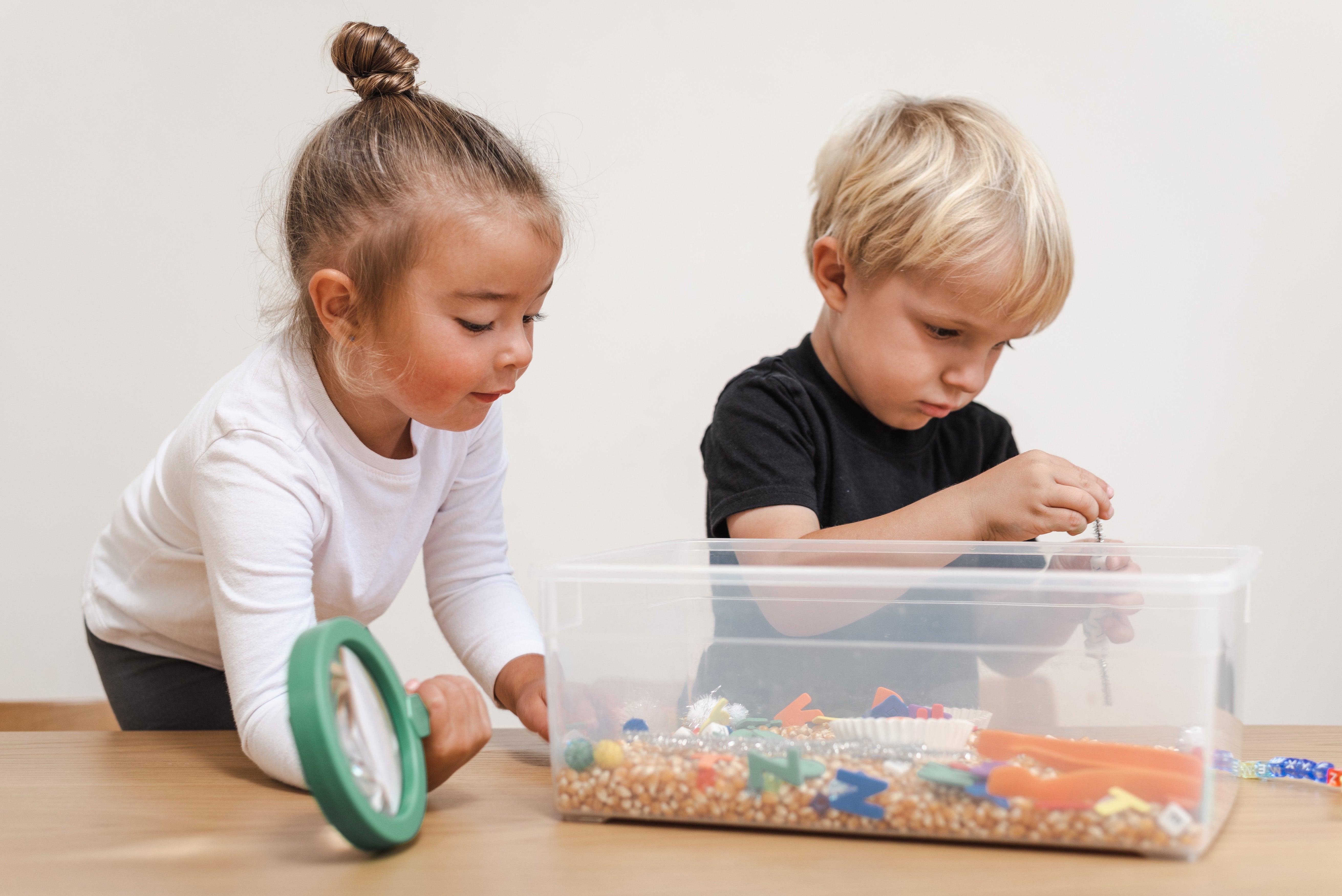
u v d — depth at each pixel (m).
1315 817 0.57
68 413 1.86
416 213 0.69
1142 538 1.83
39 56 1.84
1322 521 1.82
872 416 1.11
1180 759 0.50
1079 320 1.82
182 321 1.85
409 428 0.87
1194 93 1.79
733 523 1.04
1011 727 0.57
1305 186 1.79
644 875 0.48
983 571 0.57
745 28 1.82
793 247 1.82
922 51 1.81
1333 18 1.76
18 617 1.87
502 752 0.76
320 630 0.51
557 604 0.59
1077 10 1.79
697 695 0.61
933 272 0.92
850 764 0.55
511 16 1.83
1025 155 0.97
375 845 0.50
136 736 0.82
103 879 0.49
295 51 1.82
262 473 0.75
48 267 1.86
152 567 0.95
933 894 0.45
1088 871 0.48
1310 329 1.80
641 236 1.84
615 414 1.86
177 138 1.84
